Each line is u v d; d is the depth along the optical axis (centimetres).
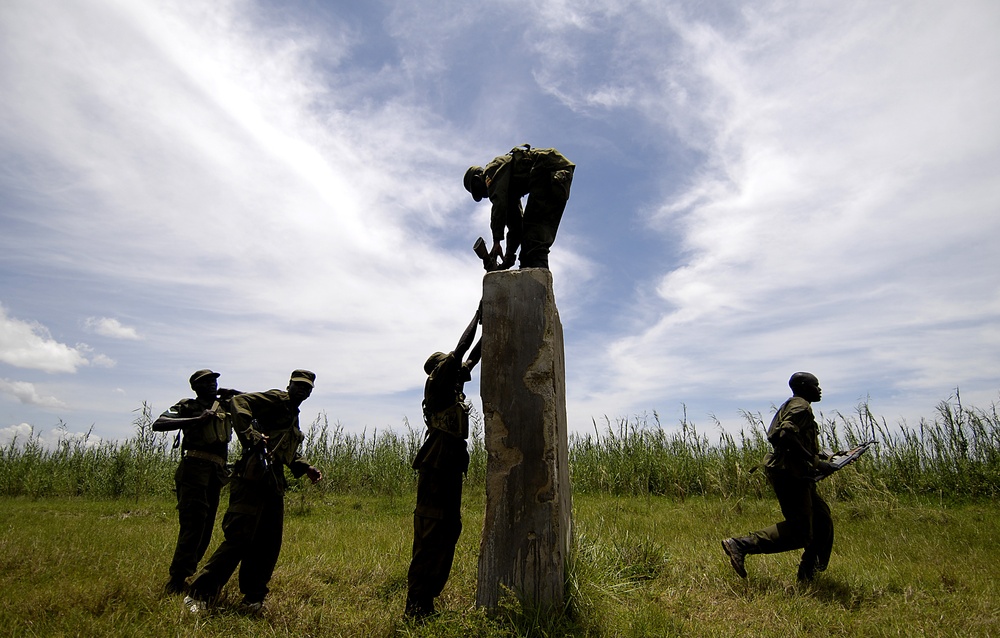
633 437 1393
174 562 481
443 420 440
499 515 418
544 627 384
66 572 519
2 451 1448
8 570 522
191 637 369
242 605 443
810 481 554
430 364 473
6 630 359
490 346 443
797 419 561
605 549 578
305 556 616
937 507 1009
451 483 434
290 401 486
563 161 509
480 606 411
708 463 1269
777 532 548
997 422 1112
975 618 454
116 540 706
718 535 802
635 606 455
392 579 541
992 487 1048
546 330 437
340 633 397
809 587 530
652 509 1070
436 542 422
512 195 523
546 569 404
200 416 511
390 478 1356
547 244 508
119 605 415
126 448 1408
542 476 416
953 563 639
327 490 1338
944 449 1138
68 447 1493
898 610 480
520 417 429
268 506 461
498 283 452
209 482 509
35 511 1087
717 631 415
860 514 948
